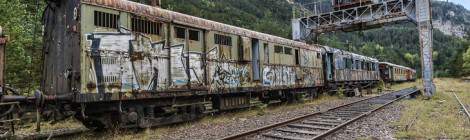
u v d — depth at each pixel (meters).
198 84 13.12
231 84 14.86
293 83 19.72
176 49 12.39
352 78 29.12
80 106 10.00
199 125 12.15
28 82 15.28
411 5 25.53
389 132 10.00
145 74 11.24
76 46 9.88
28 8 17.00
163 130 11.11
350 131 10.20
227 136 9.10
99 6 10.20
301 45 21.17
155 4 13.72
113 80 10.31
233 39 15.27
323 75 23.91
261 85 16.80
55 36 11.17
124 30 10.77
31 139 9.91
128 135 10.33
